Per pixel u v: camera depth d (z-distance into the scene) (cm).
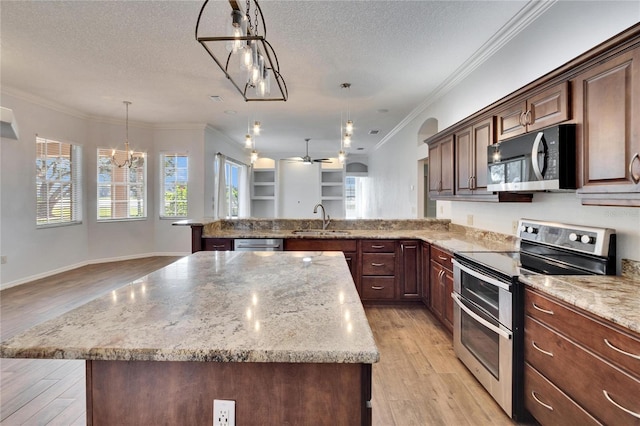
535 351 174
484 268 216
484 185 279
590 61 167
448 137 356
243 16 160
